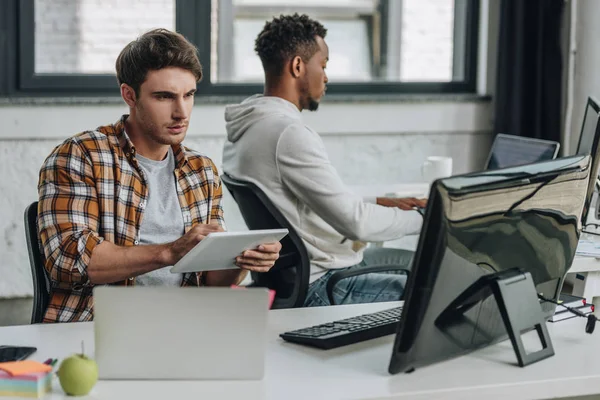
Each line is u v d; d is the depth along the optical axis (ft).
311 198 9.33
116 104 14.90
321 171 9.29
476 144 16.62
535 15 15.79
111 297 5.62
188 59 7.30
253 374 5.72
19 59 14.89
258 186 9.39
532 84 15.99
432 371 5.95
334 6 19.15
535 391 5.81
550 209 6.29
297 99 9.97
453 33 17.37
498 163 12.71
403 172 16.37
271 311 7.26
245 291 5.66
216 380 5.72
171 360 5.68
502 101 16.08
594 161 8.16
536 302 6.28
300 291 9.22
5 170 14.65
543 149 11.82
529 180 6.00
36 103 14.51
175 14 15.58
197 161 7.97
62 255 7.06
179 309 5.65
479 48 16.81
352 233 9.43
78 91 15.24
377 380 5.75
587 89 15.62
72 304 7.33
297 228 9.53
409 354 5.67
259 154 9.43
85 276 7.06
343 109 15.84
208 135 15.37
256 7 18.02
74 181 7.27
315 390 5.57
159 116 7.31
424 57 18.52
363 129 15.98
